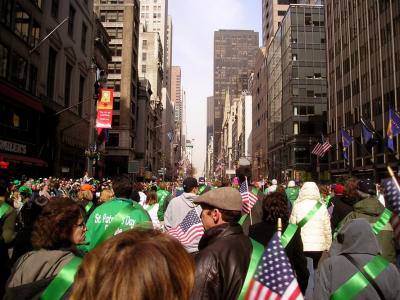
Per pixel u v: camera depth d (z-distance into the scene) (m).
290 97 75.50
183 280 1.77
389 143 32.91
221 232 3.63
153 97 122.75
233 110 189.25
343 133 45.53
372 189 6.45
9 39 30.08
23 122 33.50
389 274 3.60
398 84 43.03
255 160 120.81
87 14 50.91
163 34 175.62
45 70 37.50
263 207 5.50
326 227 6.88
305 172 72.44
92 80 53.22
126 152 78.69
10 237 6.86
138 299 1.63
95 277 1.69
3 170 28.73
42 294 2.90
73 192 23.89
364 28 52.38
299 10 76.38
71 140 44.72
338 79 62.16
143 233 1.86
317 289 3.85
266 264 3.18
